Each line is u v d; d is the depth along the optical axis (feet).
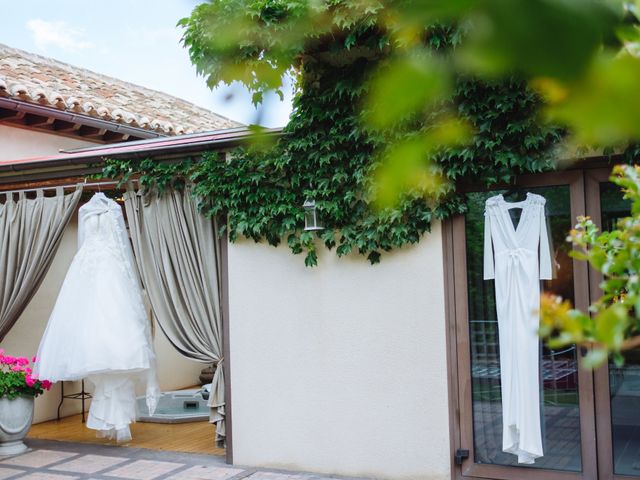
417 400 18.15
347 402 18.94
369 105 1.51
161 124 33.76
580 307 16.43
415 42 1.48
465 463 17.60
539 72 1.27
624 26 1.34
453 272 17.87
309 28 2.24
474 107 15.74
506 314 17.03
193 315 21.04
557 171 16.75
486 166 16.96
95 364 20.71
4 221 23.86
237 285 20.39
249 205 19.86
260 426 19.97
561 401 16.56
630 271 5.71
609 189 16.38
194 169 20.53
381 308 18.61
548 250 16.84
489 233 17.40
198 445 22.75
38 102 27.30
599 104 1.25
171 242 21.21
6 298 23.79
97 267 21.80
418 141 1.70
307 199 18.84
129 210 21.70
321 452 19.21
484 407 17.44
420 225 18.01
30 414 22.58
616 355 3.54
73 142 31.63
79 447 22.77
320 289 19.36
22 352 26.61
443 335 17.90
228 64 2.16
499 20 1.23
